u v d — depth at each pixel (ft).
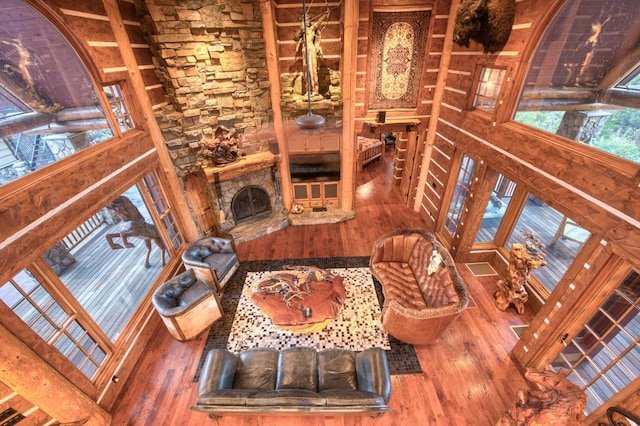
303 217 23.41
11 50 9.57
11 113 9.66
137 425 11.12
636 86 8.39
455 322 14.78
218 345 13.98
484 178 15.25
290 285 15.93
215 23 15.51
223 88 17.35
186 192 18.70
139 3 13.91
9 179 9.22
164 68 15.40
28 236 8.86
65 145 11.18
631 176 8.00
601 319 9.96
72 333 13.44
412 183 24.30
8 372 8.09
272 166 20.94
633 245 7.93
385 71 19.51
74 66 11.55
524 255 13.82
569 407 8.07
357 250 20.24
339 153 22.03
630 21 8.48
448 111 18.66
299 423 11.04
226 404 8.89
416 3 17.16
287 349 11.75
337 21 18.01
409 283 15.46
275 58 17.99
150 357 13.55
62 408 9.54
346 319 14.99
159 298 13.47
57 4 10.05
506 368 12.61
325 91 20.25
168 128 16.49
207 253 17.39
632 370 9.89
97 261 19.20
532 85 12.07
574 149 9.98
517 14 11.96
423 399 11.62
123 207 16.25
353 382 10.64
